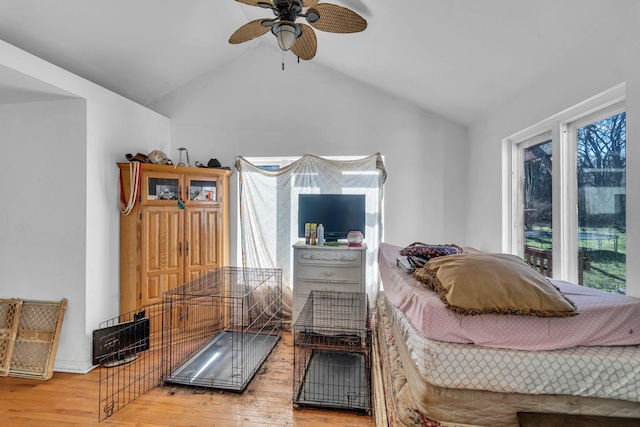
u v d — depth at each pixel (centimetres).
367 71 331
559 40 179
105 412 212
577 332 136
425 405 138
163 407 219
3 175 280
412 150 366
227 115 387
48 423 201
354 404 218
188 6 280
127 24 270
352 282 320
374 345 271
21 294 277
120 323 294
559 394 131
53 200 274
